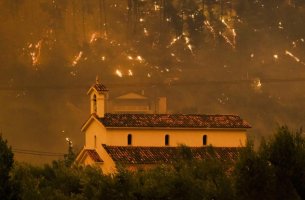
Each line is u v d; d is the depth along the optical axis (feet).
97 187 410.31
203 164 404.77
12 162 386.52
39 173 480.64
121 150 611.47
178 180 386.52
